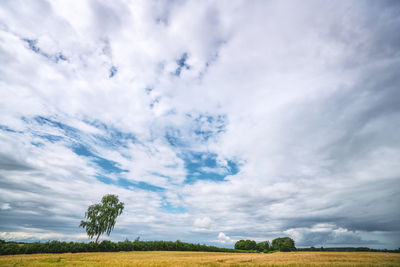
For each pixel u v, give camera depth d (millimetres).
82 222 57188
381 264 27891
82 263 26594
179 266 24719
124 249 60406
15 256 37750
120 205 62875
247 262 31594
